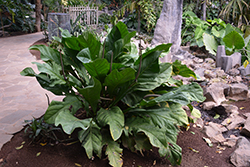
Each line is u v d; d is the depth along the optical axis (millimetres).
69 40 2406
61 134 2672
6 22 10680
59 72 2260
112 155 2180
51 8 10688
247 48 5680
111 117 2148
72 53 2570
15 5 10086
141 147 2352
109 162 2113
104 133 2395
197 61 5539
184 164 2316
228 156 2424
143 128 2256
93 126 2273
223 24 6535
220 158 2402
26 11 11047
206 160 2377
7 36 9484
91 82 2078
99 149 2158
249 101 3553
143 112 2412
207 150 2537
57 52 2438
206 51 6730
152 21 7938
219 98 3596
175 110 2600
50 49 2385
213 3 8664
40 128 2475
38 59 6098
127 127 2320
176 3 5941
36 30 10820
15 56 6344
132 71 2006
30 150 2400
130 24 9109
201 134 2840
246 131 2682
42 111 3271
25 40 8594
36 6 10414
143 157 2400
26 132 2711
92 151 2318
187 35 7773
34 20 11148
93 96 2217
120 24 2553
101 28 9367
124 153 2428
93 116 2533
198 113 3016
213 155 2453
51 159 2281
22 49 7145
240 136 2660
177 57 5512
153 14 8375
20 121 2975
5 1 9766
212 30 6445
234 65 4914
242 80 4367
